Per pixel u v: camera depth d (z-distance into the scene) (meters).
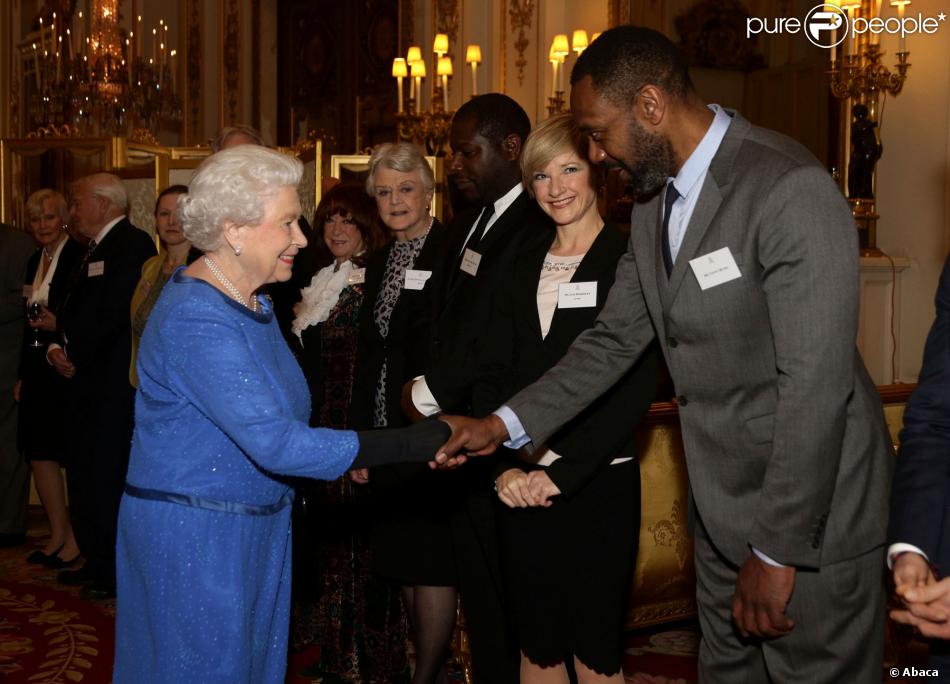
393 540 3.04
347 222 3.43
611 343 2.30
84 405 4.54
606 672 2.47
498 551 2.69
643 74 1.88
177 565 1.98
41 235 5.19
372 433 2.09
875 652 1.93
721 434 1.95
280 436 1.93
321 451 1.98
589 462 2.41
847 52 5.80
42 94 9.90
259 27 13.55
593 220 2.62
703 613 2.13
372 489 3.11
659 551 3.48
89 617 4.20
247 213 2.00
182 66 13.35
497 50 9.43
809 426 1.74
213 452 2.00
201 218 1.99
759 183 1.82
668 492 3.50
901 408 3.58
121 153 6.68
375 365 3.21
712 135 1.91
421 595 3.05
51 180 6.92
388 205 3.21
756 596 1.85
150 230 6.17
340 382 3.37
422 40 9.95
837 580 1.88
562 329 2.51
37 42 11.36
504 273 2.74
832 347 1.73
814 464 1.75
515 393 2.61
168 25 13.21
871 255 5.73
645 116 1.90
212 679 2.00
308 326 3.44
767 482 1.79
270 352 2.09
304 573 3.69
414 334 3.08
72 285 4.74
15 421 5.42
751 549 1.87
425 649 3.05
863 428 1.91
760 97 11.37
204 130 13.44
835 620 1.89
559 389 2.31
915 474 1.63
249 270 2.06
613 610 2.48
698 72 11.09
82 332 4.50
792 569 1.81
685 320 1.92
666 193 2.01
